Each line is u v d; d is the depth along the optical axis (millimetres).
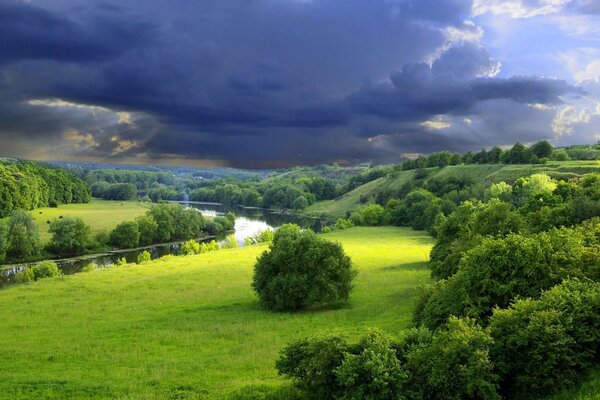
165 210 150250
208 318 44438
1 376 27234
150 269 75188
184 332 38875
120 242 133000
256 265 51938
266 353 30781
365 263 77875
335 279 49844
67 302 52562
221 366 28297
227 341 35562
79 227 121812
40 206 197250
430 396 16906
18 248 110500
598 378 16109
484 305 25266
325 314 44906
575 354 17016
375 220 159875
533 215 49188
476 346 17234
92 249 127062
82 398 23531
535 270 24844
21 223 113062
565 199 63188
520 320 18453
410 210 149750
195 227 157875
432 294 28891
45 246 119562
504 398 17016
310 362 18812
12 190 165250
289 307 48312
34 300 53844
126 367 29109
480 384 16141
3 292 58906
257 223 197375
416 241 110688
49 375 27375
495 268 25703
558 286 20812
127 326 41219
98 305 51094
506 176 153875
